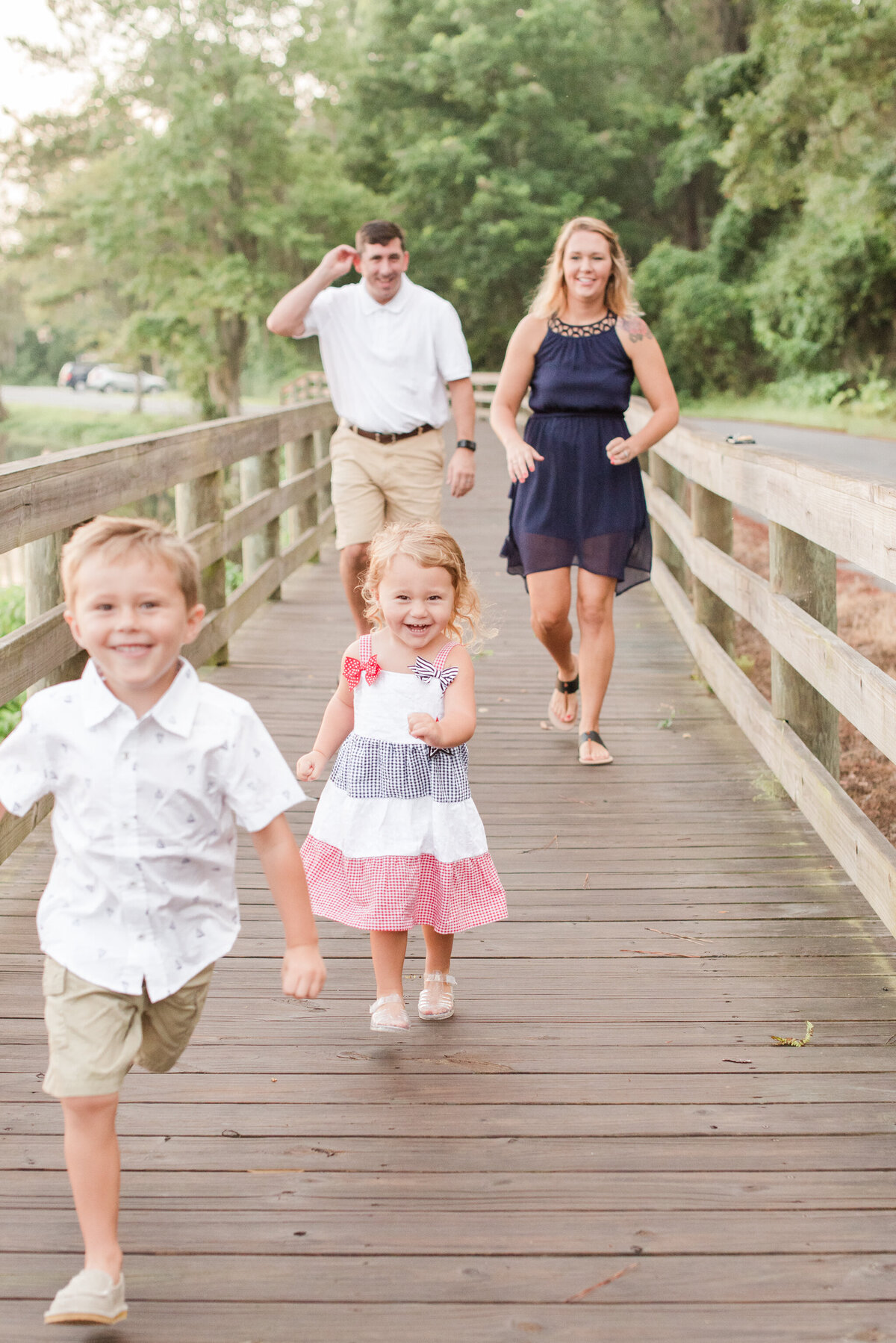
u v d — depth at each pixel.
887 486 3.02
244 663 6.20
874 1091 2.53
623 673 6.11
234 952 3.19
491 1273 2.01
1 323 54.19
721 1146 2.35
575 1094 2.53
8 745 1.88
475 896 2.70
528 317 4.48
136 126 34.41
